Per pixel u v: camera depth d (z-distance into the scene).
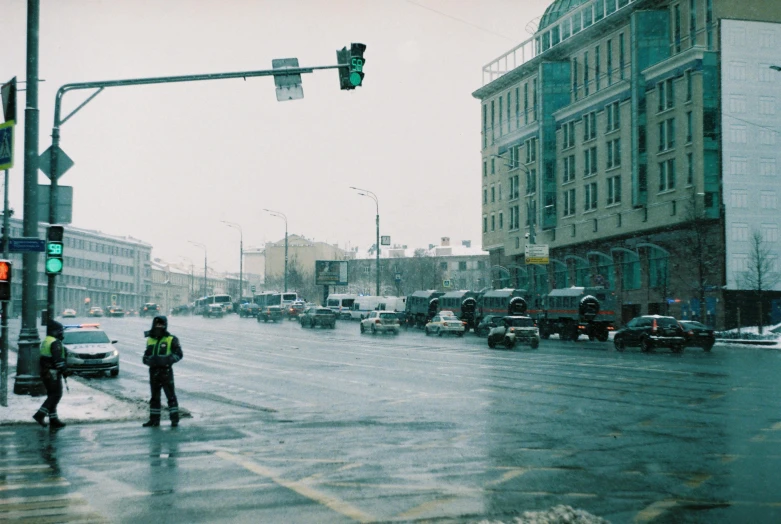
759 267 44.59
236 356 32.34
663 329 33.31
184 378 22.98
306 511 7.03
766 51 51.72
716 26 51.19
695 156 50.38
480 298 55.50
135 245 156.75
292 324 71.88
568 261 65.62
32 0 15.70
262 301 95.12
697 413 13.87
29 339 15.65
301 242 159.12
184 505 7.27
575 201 64.44
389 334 53.19
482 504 7.26
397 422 13.18
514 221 74.38
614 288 59.50
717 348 38.06
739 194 50.25
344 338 47.25
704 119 50.22
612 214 59.00
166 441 11.19
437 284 117.69
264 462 9.46
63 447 10.62
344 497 7.57
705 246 47.97
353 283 138.12
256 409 15.49
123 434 11.89
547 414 13.98
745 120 50.88
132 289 155.38
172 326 66.81
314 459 9.66
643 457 9.66
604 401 15.89
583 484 8.12
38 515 6.91
